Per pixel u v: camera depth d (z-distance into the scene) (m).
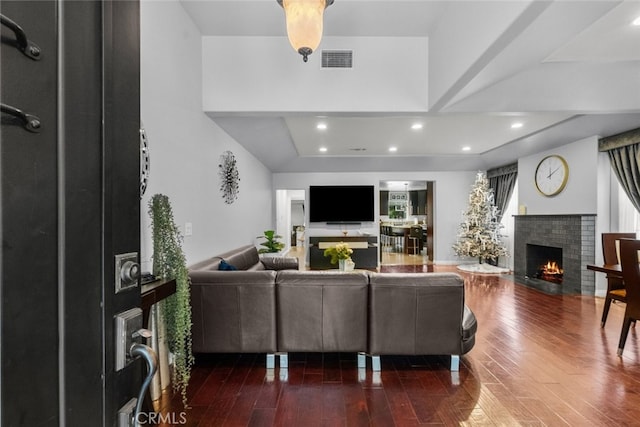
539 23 1.85
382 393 2.12
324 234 7.89
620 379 2.30
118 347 0.60
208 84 3.24
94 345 0.55
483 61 2.29
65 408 0.50
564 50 2.74
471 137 5.28
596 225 4.62
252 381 2.28
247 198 5.02
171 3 2.57
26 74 0.45
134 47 0.67
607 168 4.63
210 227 3.39
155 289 1.69
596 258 4.61
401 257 8.86
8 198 0.43
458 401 2.04
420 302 2.38
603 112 3.28
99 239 0.56
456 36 2.62
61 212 0.50
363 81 3.30
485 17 2.15
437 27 3.04
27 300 0.45
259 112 3.30
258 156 5.67
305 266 7.66
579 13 1.77
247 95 3.27
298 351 2.44
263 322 2.43
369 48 3.31
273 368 2.48
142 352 0.63
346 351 2.44
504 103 3.21
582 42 2.60
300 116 3.46
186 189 2.83
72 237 0.51
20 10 0.45
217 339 2.43
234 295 2.42
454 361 2.43
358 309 2.42
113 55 0.60
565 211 5.14
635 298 2.63
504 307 4.06
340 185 7.76
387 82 3.30
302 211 13.62
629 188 4.29
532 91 3.20
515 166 6.66
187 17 2.88
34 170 0.46
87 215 0.54
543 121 4.34
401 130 4.88
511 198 6.91
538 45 2.08
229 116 3.39
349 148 6.25
